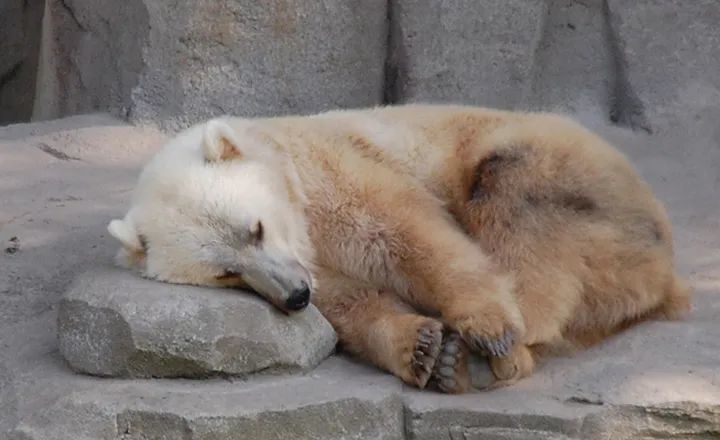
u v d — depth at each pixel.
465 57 16.23
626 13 16.44
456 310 9.35
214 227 9.51
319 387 9.16
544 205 9.92
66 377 9.39
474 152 10.51
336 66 16.44
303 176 10.26
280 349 9.29
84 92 17.36
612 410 8.91
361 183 10.09
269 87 16.30
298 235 9.98
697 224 13.39
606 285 9.82
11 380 9.47
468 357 9.32
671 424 8.89
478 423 8.94
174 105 16.23
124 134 15.98
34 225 12.87
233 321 9.14
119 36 16.67
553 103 16.72
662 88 16.25
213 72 16.20
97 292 9.40
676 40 16.38
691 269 11.97
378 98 16.73
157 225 9.66
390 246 9.86
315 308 9.91
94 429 8.74
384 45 16.62
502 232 10.01
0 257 11.97
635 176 10.39
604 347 9.98
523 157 10.16
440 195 10.62
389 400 9.05
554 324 9.62
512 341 9.15
